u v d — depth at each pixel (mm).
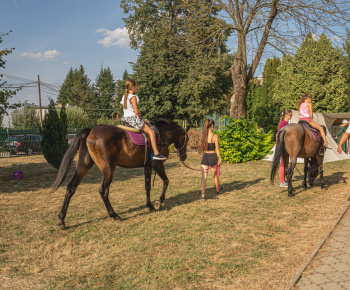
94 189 8688
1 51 9406
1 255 4207
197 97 28188
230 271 3592
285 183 8453
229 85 31609
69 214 6137
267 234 4836
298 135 7262
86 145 5367
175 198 7379
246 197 7355
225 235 4816
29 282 3449
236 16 16812
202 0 17188
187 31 19328
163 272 3594
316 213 5965
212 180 9727
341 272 3492
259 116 41344
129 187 8820
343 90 30422
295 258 3910
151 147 6016
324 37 30281
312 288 3154
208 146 7098
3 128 21453
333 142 15367
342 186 8500
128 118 5734
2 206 6832
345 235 4699
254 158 14531
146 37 31391
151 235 4848
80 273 3656
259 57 16781
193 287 3250
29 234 5027
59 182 4902
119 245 4504
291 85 30516
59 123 12148
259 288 3191
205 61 24344
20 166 14547
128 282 3381
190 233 4926
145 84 30516
